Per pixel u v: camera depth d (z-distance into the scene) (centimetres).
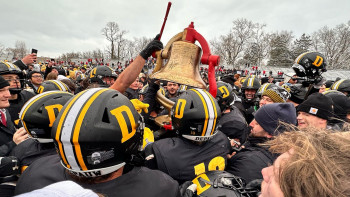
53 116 145
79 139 89
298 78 361
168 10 146
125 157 104
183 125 163
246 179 157
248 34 6303
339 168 51
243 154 177
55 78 531
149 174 110
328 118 228
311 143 58
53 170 112
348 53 5216
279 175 58
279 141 68
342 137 61
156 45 150
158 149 167
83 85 524
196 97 164
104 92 106
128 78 149
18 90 321
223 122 256
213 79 156
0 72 298
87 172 94
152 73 152
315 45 5991
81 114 92
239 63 6294
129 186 100
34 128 144
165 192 103
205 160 163
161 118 229
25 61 445
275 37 6284
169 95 480
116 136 96
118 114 99
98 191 96
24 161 145
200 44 150
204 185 131
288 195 54
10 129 236
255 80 474
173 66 146
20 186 111
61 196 46
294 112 183
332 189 48
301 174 52
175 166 156
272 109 181
